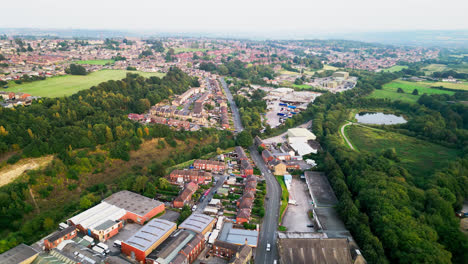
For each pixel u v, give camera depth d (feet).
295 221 644.27
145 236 530.27
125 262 479.82
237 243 542.57
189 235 540.93
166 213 648.38
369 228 568.82
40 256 493.77
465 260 523.70
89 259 484.33
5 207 597.52
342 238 531.91
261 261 520.01
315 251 515.09
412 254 497.46
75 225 573.74
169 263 472.44
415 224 562.66
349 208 611.06
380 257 504.02
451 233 562.25
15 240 526.16
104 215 597.11
